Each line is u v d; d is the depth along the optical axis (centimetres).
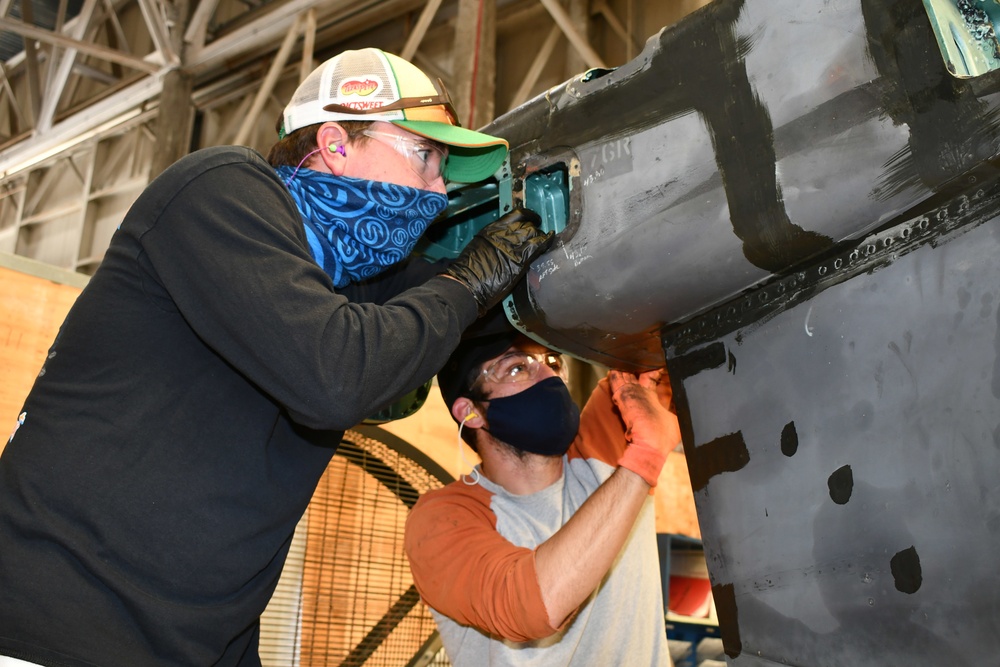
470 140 101
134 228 84
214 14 706
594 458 161
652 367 122
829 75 79
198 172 84
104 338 82
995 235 70
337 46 643
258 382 81
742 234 87
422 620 224
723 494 93
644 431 138
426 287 97
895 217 78
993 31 78
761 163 84
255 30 627
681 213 92
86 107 748
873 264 80
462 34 445
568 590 127
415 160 103
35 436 81
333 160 100
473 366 150
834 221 80
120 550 78
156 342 83
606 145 100
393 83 102
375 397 85
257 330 79
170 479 80
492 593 133
